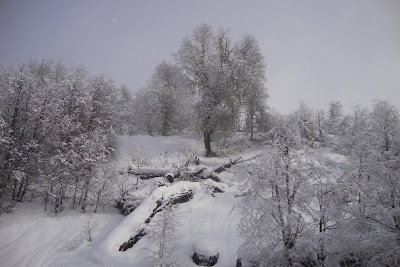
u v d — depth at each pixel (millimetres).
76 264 5953
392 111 5363
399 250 3803
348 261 4828
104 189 9469
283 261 4922
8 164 8391
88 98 12148
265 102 26359
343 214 5121
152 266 5551
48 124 9516
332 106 33219
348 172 5547
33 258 6137
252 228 5480
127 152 18453
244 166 5898
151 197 8703
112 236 6715
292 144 5652
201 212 8953
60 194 8875
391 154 4934
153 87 28516
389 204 4656
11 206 8273
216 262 6203
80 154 9320
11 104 9148
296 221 4980
